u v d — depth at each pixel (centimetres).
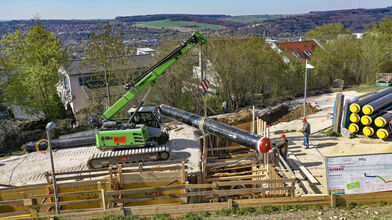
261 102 2489
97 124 1453
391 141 1396
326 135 1554
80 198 1053
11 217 919
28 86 1906
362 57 2959
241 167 1259
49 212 917
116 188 1059
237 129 1019
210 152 1438
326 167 870
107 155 1320
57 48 2116
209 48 2367
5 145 1645
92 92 2480
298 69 2788
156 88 2381
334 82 2812
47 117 2042
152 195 986
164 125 1916
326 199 891
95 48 2095
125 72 2350
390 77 2712
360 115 1486
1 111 2284
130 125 1384
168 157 1352
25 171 1342
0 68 1984
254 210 894
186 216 885
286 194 982
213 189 1062
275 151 1071
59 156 1502
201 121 1142
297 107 2302
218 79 2442
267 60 2506
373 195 881
